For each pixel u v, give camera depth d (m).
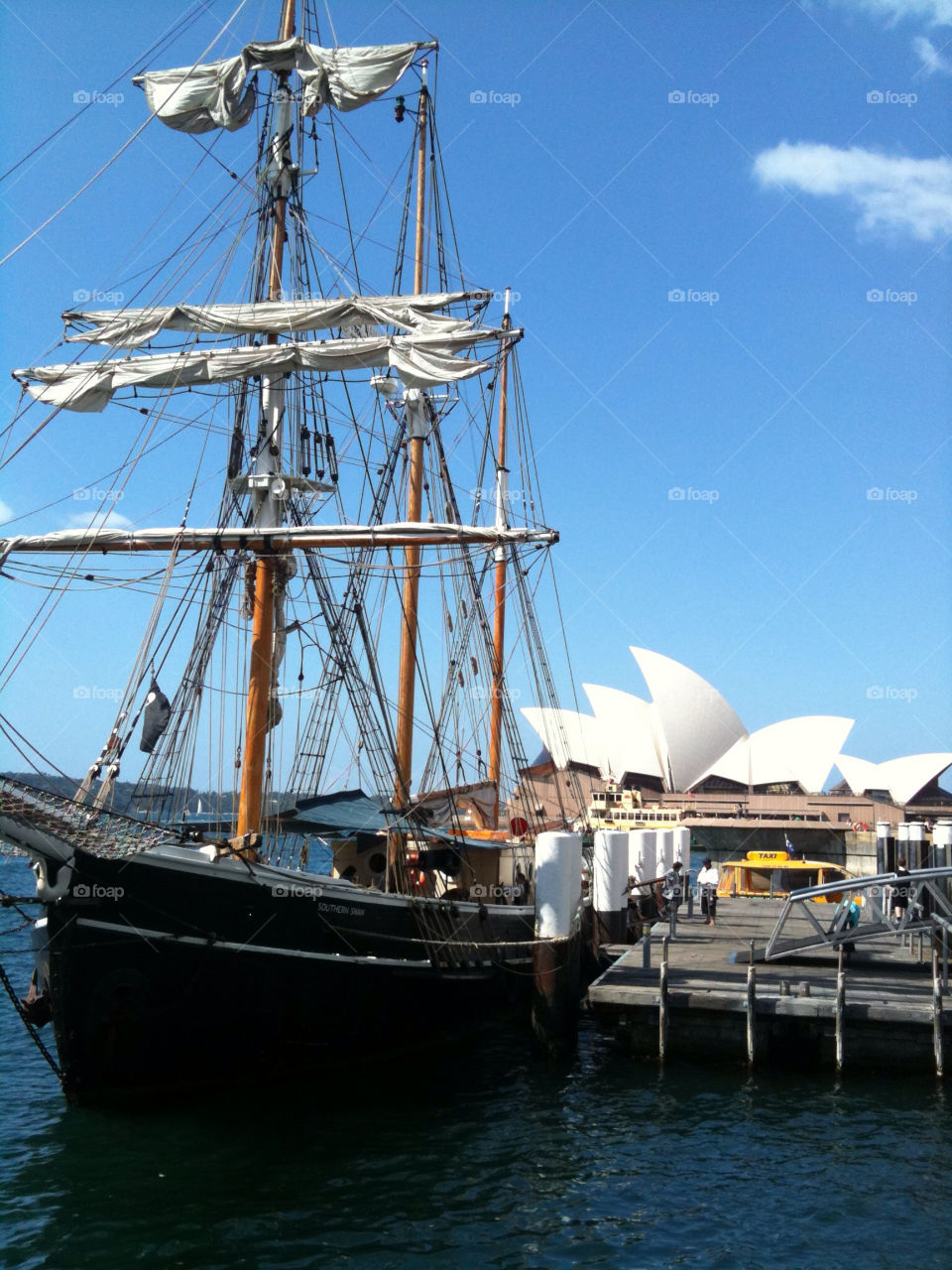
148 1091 18.52
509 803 36.72
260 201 29.34
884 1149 17.31
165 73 29.06
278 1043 19.28
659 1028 22.66
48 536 25.70
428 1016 22.28
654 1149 17.28
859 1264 13.31
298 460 27.72
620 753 100.00
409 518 31.61
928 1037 21.50
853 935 24.42
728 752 102.50
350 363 26.88
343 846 25.89
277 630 25.80
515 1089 20.70
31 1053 24.64
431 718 26.56
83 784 21.12
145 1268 13.00
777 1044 22.56
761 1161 16.80
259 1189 15.33
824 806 97.00
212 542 25.19
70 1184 15.38
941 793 109.94
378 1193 15.31
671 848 43.97
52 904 17.34
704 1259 13.41
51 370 27.38
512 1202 15.10
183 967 18.09
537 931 24.17
